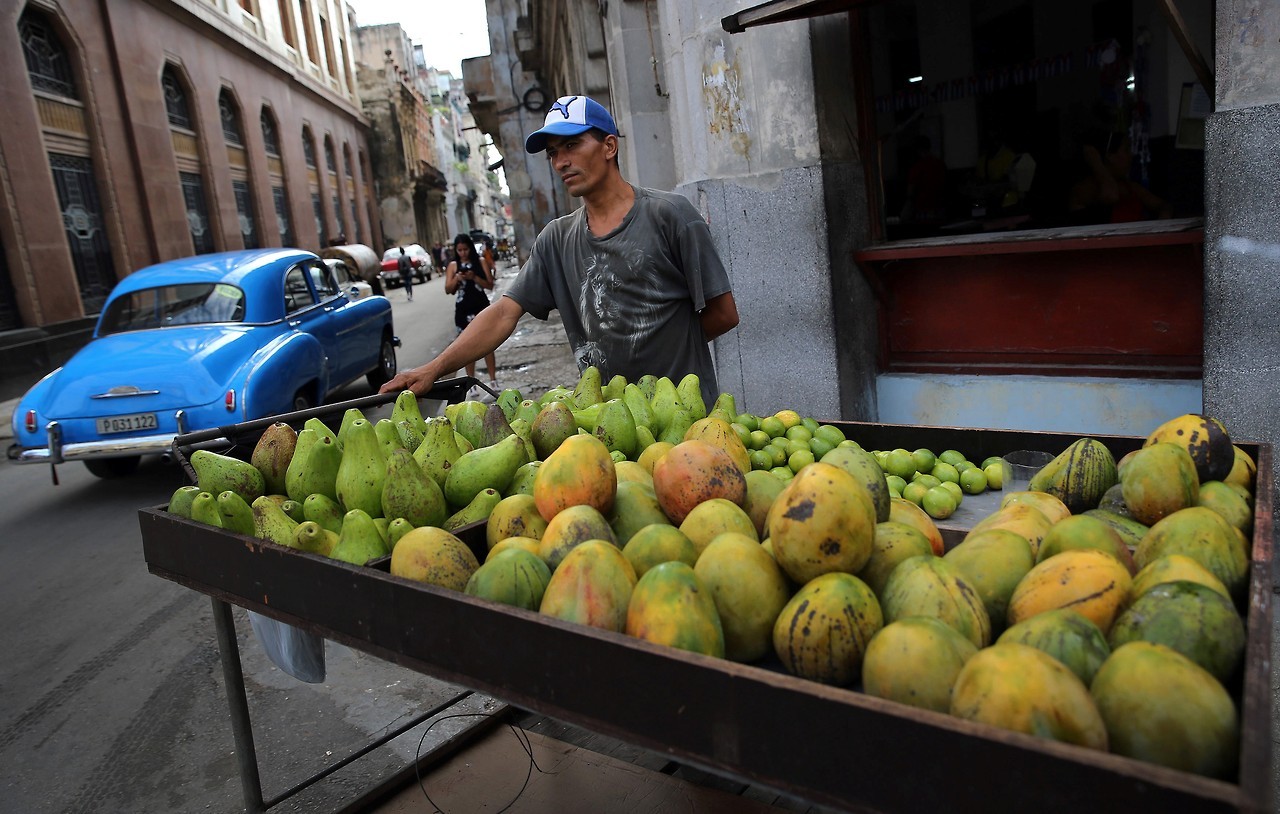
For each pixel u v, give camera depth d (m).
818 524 1.36
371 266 24.81
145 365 6.46
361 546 1.78
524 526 1.78
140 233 19.16
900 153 7.45
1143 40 6.46
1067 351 4.75
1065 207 6.93
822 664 1.27
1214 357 3.59
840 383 5.19
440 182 63.00
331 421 2.82
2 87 14.16
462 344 3.21
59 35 17.05
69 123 17.06
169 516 2.05
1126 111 6.61
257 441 2.65
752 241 5.35
